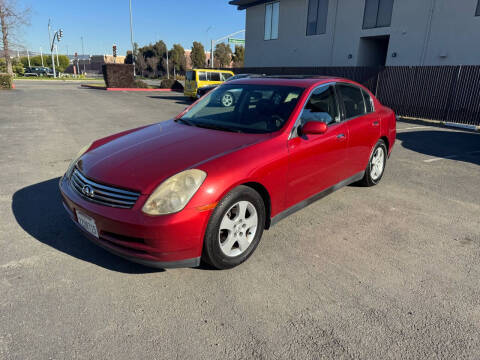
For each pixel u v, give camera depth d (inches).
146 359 75.9
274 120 128.6
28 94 805.2
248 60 1066.1
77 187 109.0
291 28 886.4
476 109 447.2
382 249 126.8
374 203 171.6
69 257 114.9
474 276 111.1
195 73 770.2
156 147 116.1
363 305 95.4
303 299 97.1
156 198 92.4
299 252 122.8
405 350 80.4
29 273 105.3
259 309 92.6
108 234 99.3
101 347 78.7
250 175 105.0
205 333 83.7
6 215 144.9
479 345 82.5
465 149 304.0
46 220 141.2
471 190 193.9
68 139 304.8
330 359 77.2
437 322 89.7
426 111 506.3
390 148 202.4
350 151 159.5
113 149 120.3
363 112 172.7
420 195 184.2
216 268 109.2
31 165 220.4
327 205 167.6
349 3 724.0
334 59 778.8
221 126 132.8
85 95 826.8
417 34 602.2
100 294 97.0
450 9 550.0
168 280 104.3
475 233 141.9
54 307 91.2
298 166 126.0
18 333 81.9
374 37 701.3
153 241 92.0
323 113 142.3
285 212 128.3
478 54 523.5
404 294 100.7
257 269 111.4
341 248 126.6
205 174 97.3
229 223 104.7
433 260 120.2
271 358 77.0
